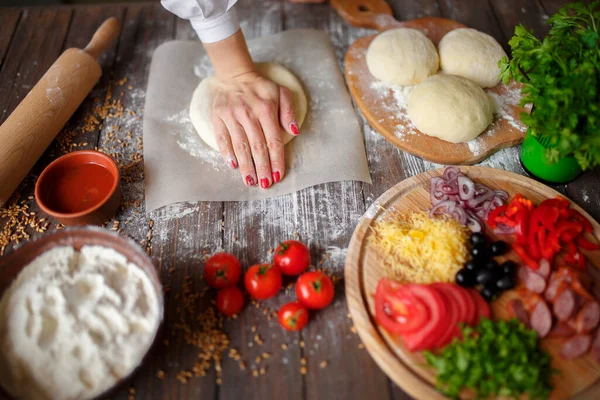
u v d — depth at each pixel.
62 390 0.45
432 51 0.69
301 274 0.55
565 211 0.54
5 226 0.61
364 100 0.68
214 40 0.64
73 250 0.52
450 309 0.48
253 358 0.51
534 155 0.59
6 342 0.47
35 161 0.63
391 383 0.49
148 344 0.47
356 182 0.63
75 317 0.47
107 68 0.76
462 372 0.44
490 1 0.83
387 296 0.50
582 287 0.48
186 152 0.65
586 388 0.46
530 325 0.48
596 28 0.53
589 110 0.49
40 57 0.77
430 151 0.63
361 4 0.81
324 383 0.49
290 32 0.79
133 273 0.50
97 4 0.85
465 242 0.53
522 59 0.54
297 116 0.67
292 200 0.62
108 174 0.60
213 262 0.53
